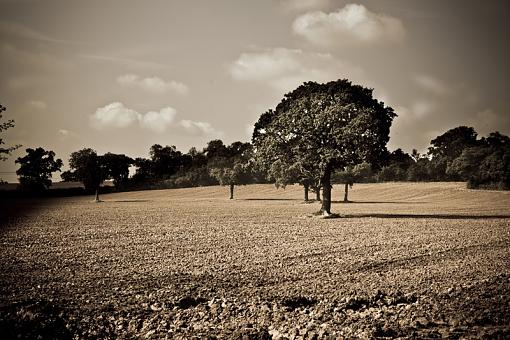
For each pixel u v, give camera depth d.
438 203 89.44
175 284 18.20
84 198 121.50
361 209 70.12
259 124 56.72
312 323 13.26
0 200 109.94
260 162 51.56
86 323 13.55
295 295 16.55
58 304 15.23
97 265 22.25
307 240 31.95
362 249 27.61
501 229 38.62
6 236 34.34
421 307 14.91
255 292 17.09
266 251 26.84
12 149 30.80
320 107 48.16
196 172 171.88
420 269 21.31
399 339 12.18
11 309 14.51
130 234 35.94
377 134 46.16
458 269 21.19
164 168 199.62
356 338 12.25
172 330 12.97
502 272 20.33
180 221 48.38
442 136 182.38
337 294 16.70
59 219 51.03
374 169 49.31
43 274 20.03
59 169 134.62
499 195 97.88
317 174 49.78
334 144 47.28
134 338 12.55
